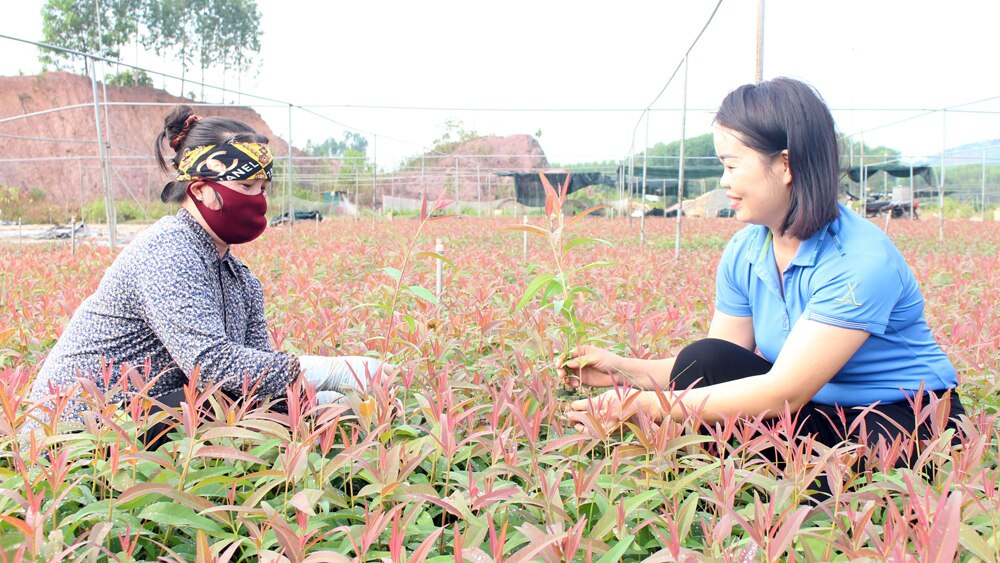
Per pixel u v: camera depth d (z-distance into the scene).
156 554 1.76
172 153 2.68
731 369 2.50
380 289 4.67
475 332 3.48
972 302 4.99
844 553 1.54
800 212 2.33
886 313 2.27
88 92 48.88
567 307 2.43
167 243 2.44
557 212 2.39
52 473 1.65
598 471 1.74
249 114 61.12
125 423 1.96
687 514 1.64
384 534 1.74
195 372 1.89
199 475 1.78
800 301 2.48
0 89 47.22
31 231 29.17
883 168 32.09
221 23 67.44
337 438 2.27
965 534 1.40
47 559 1.49
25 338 3.62
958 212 38.78
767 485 1.69
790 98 2.31
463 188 50.97
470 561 1.55
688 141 52.25
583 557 1.65
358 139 85.50
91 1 57.44
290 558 1.47
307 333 3.44
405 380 2.39
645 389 2.65
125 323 2.46
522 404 2.33
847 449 1.83
